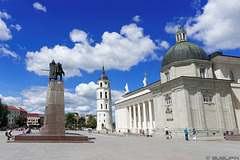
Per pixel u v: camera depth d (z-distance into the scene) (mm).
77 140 22938
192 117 33938
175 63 39812
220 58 40094
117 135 49719
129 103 66125
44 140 22031
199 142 23797
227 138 26062
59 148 16391
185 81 35062
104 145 20109
